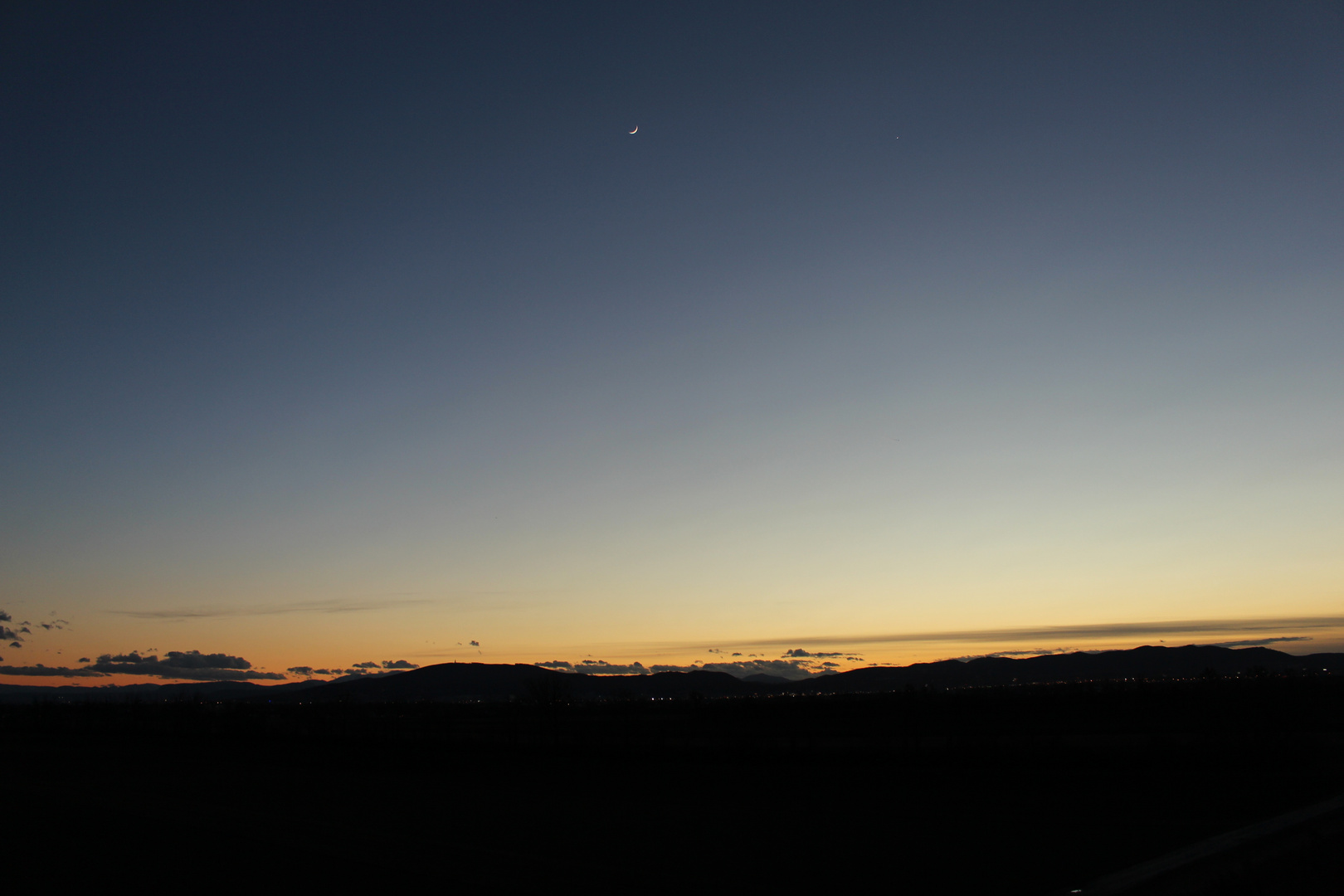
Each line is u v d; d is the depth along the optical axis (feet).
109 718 396.98
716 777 130.31
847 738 205.77
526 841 75.72
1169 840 68.74
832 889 56.49
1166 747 130.62
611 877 60.39
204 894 56.95
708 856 67.87
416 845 73.82
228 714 413.59
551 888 57.31
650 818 89.56
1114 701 292.61
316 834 80.53
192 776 142.31
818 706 360.69
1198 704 255.91
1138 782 104.99
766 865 64.08
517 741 219.61
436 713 464.65
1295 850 57.31
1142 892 50.67
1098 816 82.38
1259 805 84.53
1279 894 47.09
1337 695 258.57
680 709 456.86
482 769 150.82
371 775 141.79
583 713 426.10
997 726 232.32
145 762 171.42
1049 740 175.73
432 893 56.24
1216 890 48.85
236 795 114.52
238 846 73.97
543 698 289.12
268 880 60.49
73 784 129.18
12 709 460.14
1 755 192.95
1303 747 122.72
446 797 110.22
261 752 201.05
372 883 59.26
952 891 55.06
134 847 73.82
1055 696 343.26
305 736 258.57
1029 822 80.64
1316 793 90.27
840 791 108.68
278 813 95.76
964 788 106.93
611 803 102.42
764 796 105.91
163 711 430.61
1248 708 208.33
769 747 161.68
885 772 127.54
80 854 70.85
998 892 54.29
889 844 71.97
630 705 466.29
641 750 167.84
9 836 79.92
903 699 373.20
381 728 307.58
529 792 115.14
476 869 63.41
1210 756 120.88
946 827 79.71
